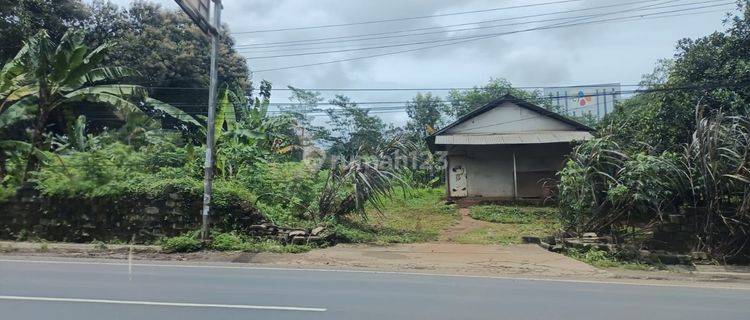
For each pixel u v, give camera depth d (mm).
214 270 10453
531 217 18781
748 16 17859
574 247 13383
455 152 24312
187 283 8742
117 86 16656
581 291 8672
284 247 13523
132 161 17000
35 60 15320
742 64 17234
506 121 23984
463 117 23922
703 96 18031
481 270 11070
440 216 19328
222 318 6297
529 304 7461
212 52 13977
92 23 25984
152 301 7191
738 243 12570
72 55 15234
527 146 23703
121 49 25688
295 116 27547
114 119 26078
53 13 23312
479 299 7773
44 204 15359
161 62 26125
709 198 12781
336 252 13266
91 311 6535
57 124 24266
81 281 8750
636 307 7395
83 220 15188
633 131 19438
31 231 15273
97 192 15062
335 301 7441
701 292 8852
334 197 16984
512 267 11406
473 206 20719
